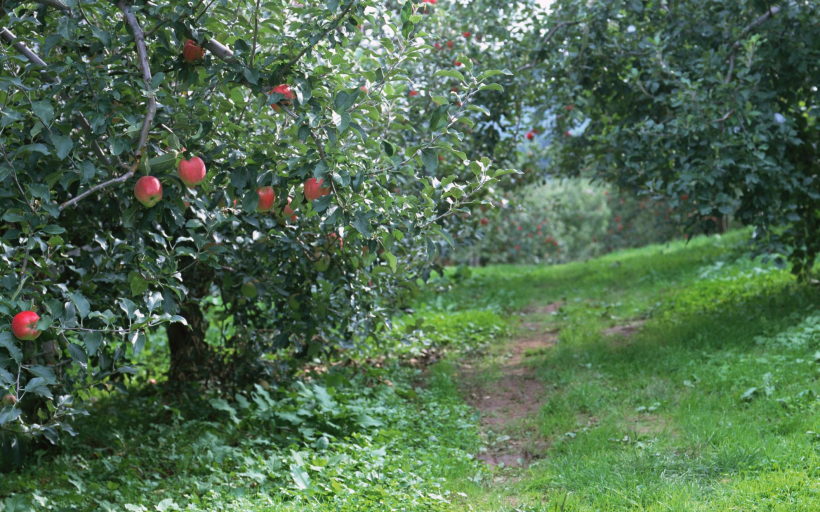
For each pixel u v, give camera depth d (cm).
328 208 348
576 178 1219
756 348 666
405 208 377
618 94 764
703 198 662
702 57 706
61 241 352
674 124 670
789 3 662
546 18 759
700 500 385
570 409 599
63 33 325
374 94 380
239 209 468
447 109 348
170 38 362
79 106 319
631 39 748
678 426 516
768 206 689
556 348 819
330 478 427
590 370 702
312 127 332
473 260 2392
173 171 342
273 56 346
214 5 385
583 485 428
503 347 908
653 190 777
